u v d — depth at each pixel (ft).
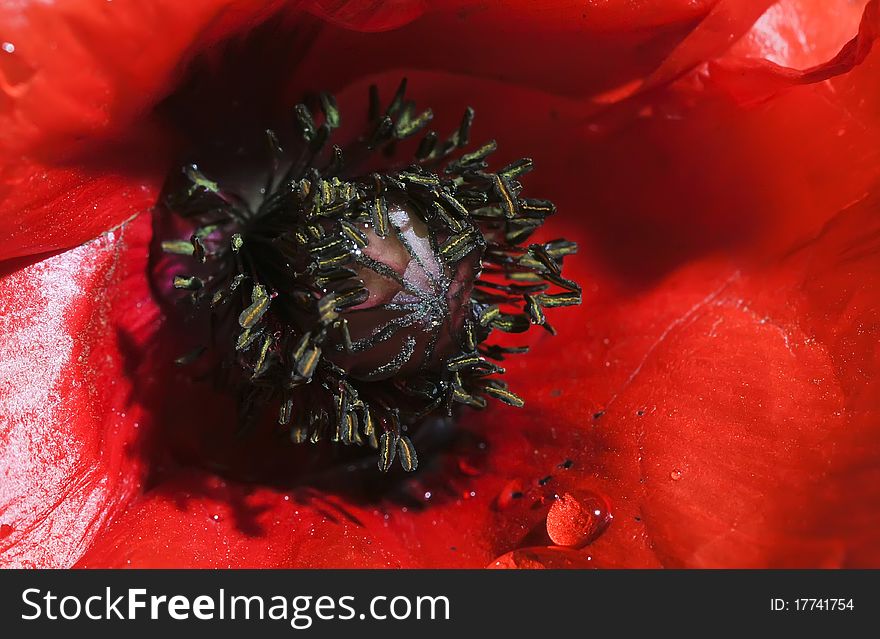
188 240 0.62
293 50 0.61
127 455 0.62
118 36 0.56
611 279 0.67
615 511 0.61
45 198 0.57
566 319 0.67
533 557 0.60
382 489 0.64
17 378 0.59
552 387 0.66
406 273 0.60
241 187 0.62
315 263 0.59
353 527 0.62
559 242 0.63
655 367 0.65
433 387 0.61
